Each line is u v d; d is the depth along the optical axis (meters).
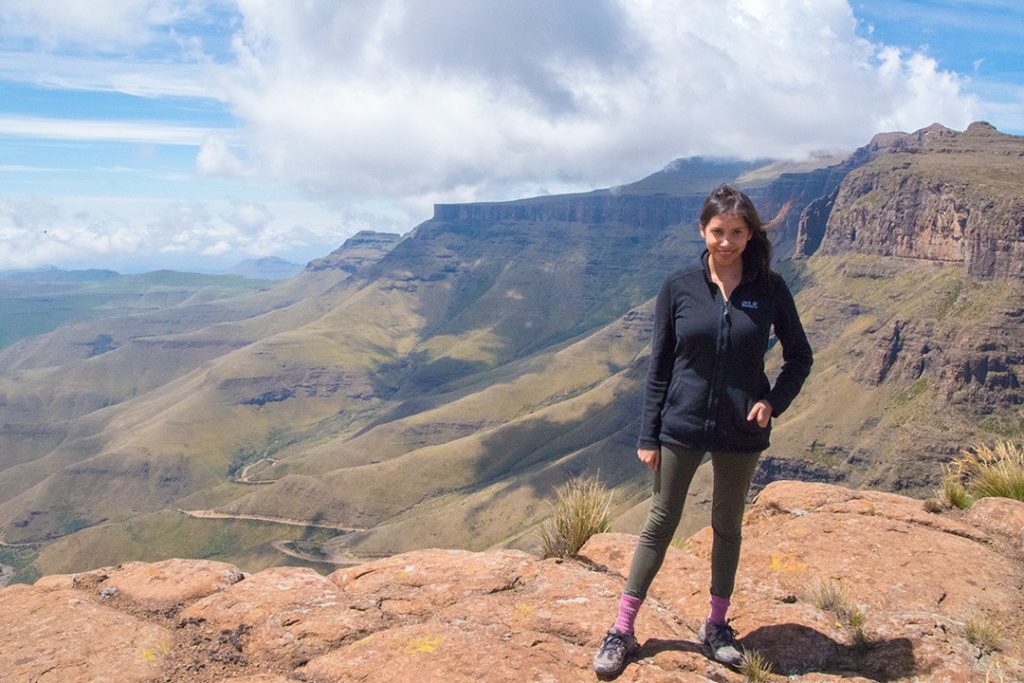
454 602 6.08
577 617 5.60
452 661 4.82
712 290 5.27
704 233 5.29
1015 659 5.27
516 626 5.55
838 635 5.60
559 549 7.23
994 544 7.22
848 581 6.32
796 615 5.84
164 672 5.15
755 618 5.85
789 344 5.40
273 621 5.71
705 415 5.21
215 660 5.33
